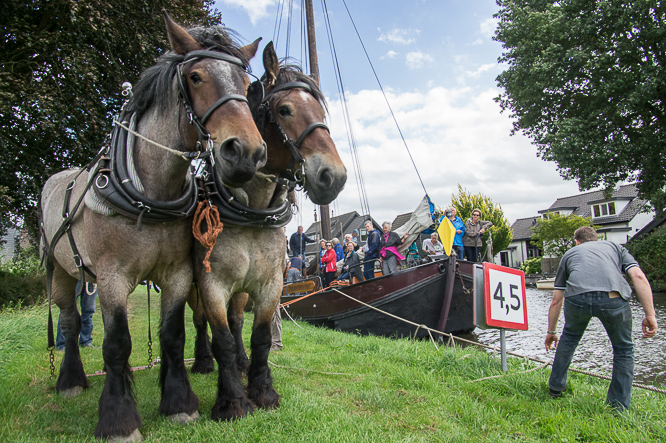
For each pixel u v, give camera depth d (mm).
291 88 3053
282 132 2949
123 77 10516
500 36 19656
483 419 2984
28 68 9797
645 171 17531
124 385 2543
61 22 9977
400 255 9125
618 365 3332
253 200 3055
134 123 2777
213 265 2889
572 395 3627
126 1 10000
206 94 2387
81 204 2865
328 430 2570
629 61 16828
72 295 3664
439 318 8547
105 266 2559
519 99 19797
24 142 9789
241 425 2615
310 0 12352
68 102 9547
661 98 17094
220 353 2836
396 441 2484
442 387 3797
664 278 20031
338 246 11414
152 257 2639
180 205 2678
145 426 2695
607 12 15742
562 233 33562
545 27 17344
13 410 2945
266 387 3086
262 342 3121
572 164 17219
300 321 9945
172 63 2611
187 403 2785
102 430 2402
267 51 3125
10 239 18219
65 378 3424
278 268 3186
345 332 8367
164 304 2836
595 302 3324
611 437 2727
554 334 3832
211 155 2357
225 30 2674
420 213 8875
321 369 4469
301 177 2912
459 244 9250
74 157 10477
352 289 8781
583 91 18141
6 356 4551
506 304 4445
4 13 9609
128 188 2525
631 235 36906
